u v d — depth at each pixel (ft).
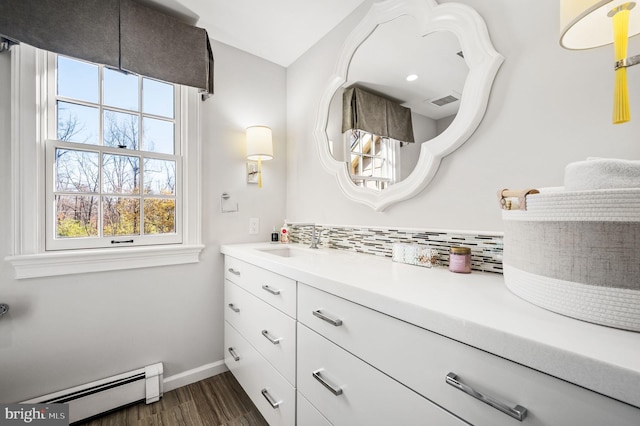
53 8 4.17
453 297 2.36
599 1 1.72
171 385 5.60
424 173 3.98
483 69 3.35
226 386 5.74
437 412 2.04
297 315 3.65
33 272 4.34
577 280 1.86
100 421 4.65
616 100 1.96
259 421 4.72
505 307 2.10
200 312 6.04
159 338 5.54
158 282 5.53
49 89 4.57
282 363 3.95
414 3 4.16
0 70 4.15
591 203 1.80
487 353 1.77
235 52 6.57
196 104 5.95
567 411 1.46
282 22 5.71
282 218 7.34
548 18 2.94
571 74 2.79
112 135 5.16
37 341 4.41
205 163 6.13
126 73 4.92
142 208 5.43
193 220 5.92
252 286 4.89
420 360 2.16
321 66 6.19
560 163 2.86
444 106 3.78
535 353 1.54
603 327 1.73
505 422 1.69
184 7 5.25
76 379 4.71
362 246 5.18
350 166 5.32
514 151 3.20
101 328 4.94
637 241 1.66
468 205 3.64
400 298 2.31
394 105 4.47
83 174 4.87
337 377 2.96
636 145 2.43
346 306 2.85
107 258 4.94
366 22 4.92
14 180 4.21
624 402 1.28
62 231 4.68
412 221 4.34
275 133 7.22
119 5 4.70
